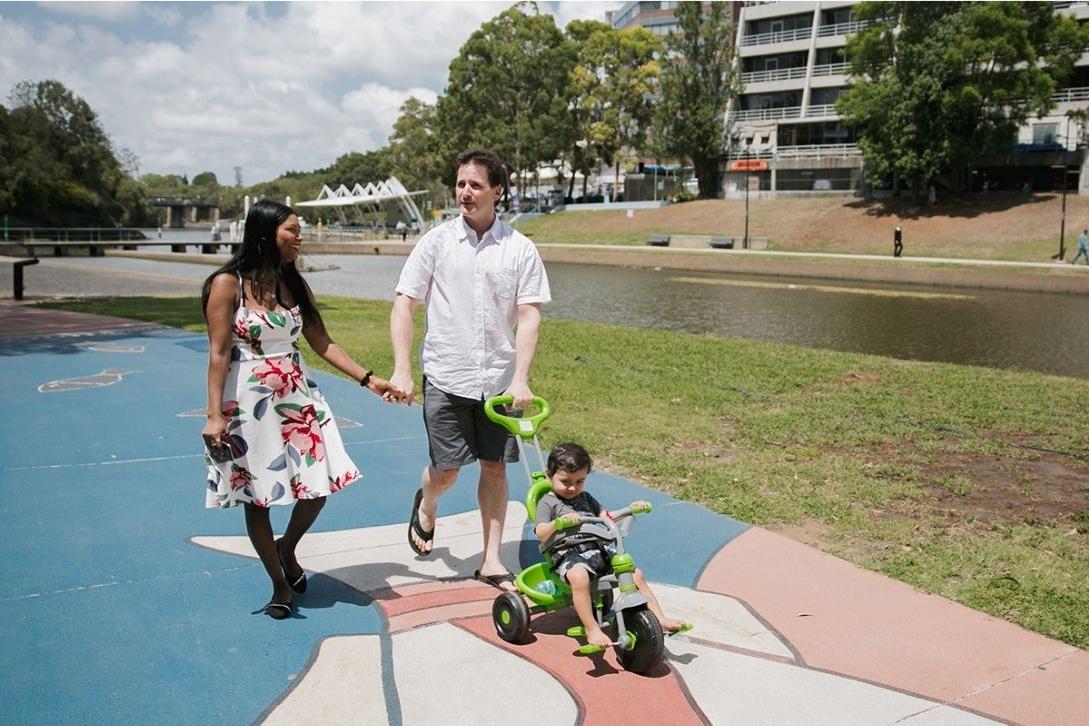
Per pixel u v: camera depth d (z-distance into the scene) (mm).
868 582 4828
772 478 6680
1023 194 51250
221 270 4020
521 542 5438
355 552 5191
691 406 9211
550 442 7691
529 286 4469
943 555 5180
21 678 3613
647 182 74812
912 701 3600
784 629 4242
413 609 4395
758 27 69562
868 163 58812
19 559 4863
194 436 7508
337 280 36156
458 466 4539
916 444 7734
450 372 4430
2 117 79062
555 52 74062
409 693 3570
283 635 4066
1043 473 6898
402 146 116375
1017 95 49344
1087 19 55906
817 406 9234
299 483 4160
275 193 158500
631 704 3521
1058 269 35406
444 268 4422
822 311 24859
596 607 3906
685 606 4492
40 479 6281
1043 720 3473
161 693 3529
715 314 23922
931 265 37500
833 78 65000
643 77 76062
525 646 4012
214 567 4844
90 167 87438
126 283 28062
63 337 13367
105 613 4242
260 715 3387
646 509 4105
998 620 4375
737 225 58000
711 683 3707
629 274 39969
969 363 16203
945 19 49719
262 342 4078
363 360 11688
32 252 50188
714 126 66438
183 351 12016
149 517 5590
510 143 73750
